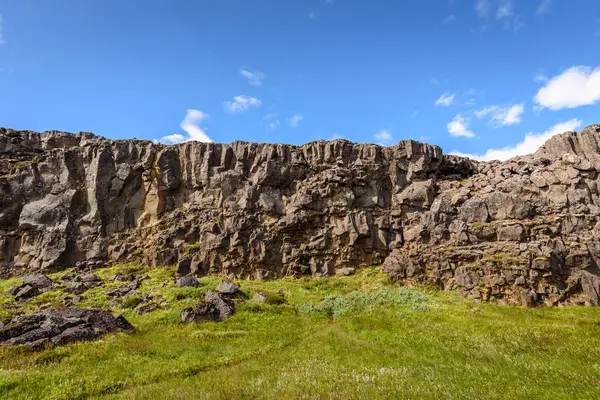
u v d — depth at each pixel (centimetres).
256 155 4512
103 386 1492
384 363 1684
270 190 4338
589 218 3572
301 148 4631
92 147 4328
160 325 2520
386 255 4094
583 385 1239
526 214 3659
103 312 2420
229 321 2616
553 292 3055
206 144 4509
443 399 1154
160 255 3941
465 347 1869
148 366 1761
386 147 4650
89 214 4075
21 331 2080
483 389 1241
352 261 4038
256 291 3338
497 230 3562
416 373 1466
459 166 4744
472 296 3109
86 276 3509
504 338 2000
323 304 3062
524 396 1163
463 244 3566
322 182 4281
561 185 3772
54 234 3888
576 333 2098
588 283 3148
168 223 4144
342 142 4566
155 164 4325
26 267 3775
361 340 2131
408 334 2177
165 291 3170
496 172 4309
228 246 3978
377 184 4428
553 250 3281
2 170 4106
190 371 1702
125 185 4266
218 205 4222
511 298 3053
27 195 4019
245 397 1273
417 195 4250
